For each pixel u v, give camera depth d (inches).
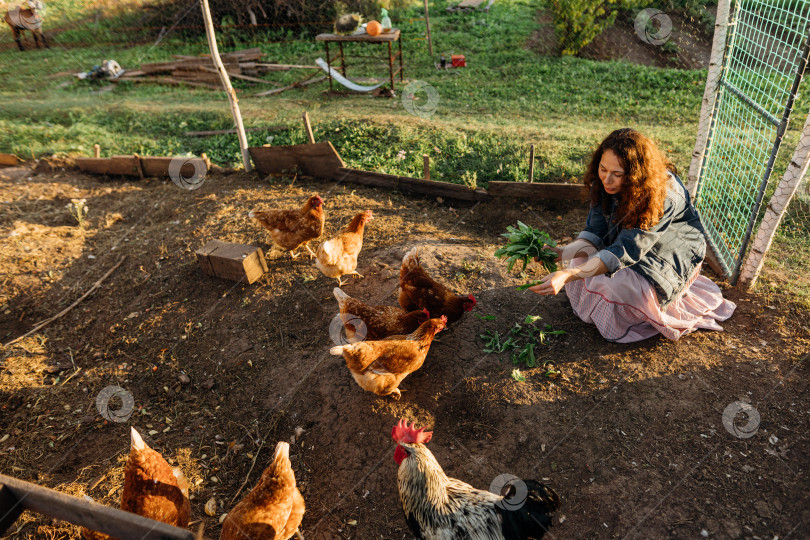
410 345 148.0
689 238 151.9
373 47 609.3
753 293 180.5
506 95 471.2
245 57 578.6
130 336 201.6
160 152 377.4
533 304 188.5
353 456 147.6
